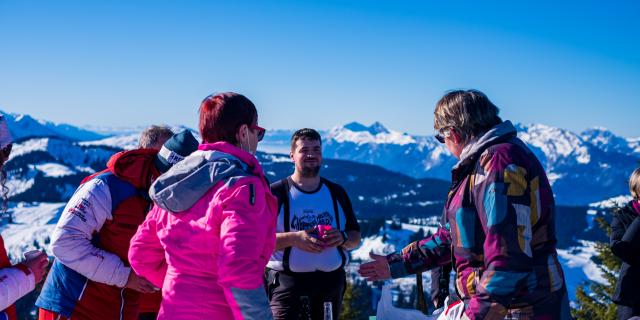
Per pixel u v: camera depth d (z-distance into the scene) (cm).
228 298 255
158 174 357
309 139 563
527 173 289
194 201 269
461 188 308
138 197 357
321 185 571
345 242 536
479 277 301
